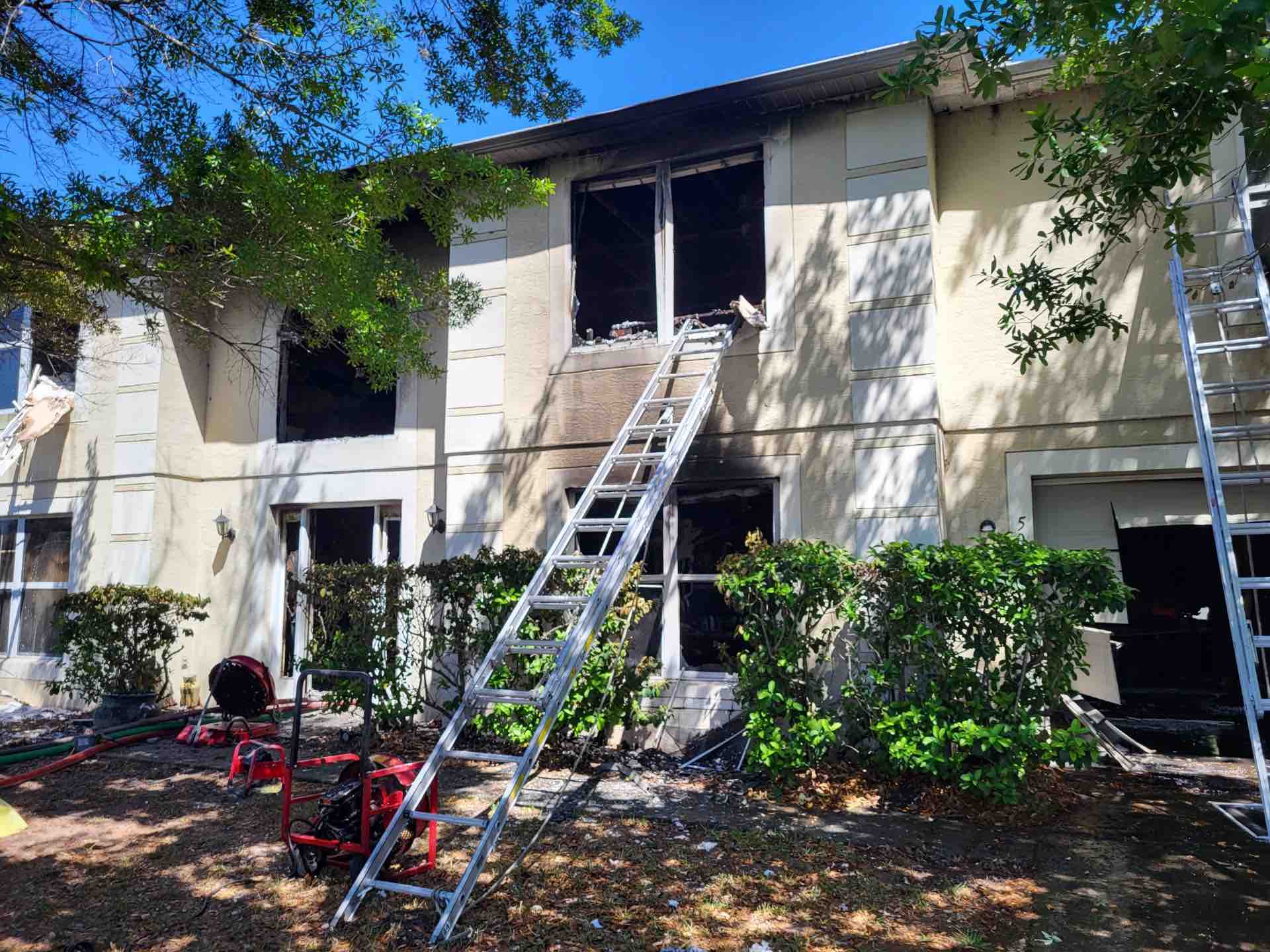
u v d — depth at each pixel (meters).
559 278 9.05
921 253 7.75
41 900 4.67
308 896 4.65
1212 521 5.65
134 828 5.88
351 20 6.50
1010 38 5.07
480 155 9.05
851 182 8.07
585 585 7.38
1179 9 4.30
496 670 7.43
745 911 4.38
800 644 6.58
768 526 8.30
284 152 6.27
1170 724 8.30
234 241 6.49
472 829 5.64
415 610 8.32
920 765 5.94
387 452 10.34
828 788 6.33
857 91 8.02
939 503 7.46
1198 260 7.47
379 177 6.74
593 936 4.11
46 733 9.34
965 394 8.08
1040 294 7.07
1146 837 5.36
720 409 8.28
